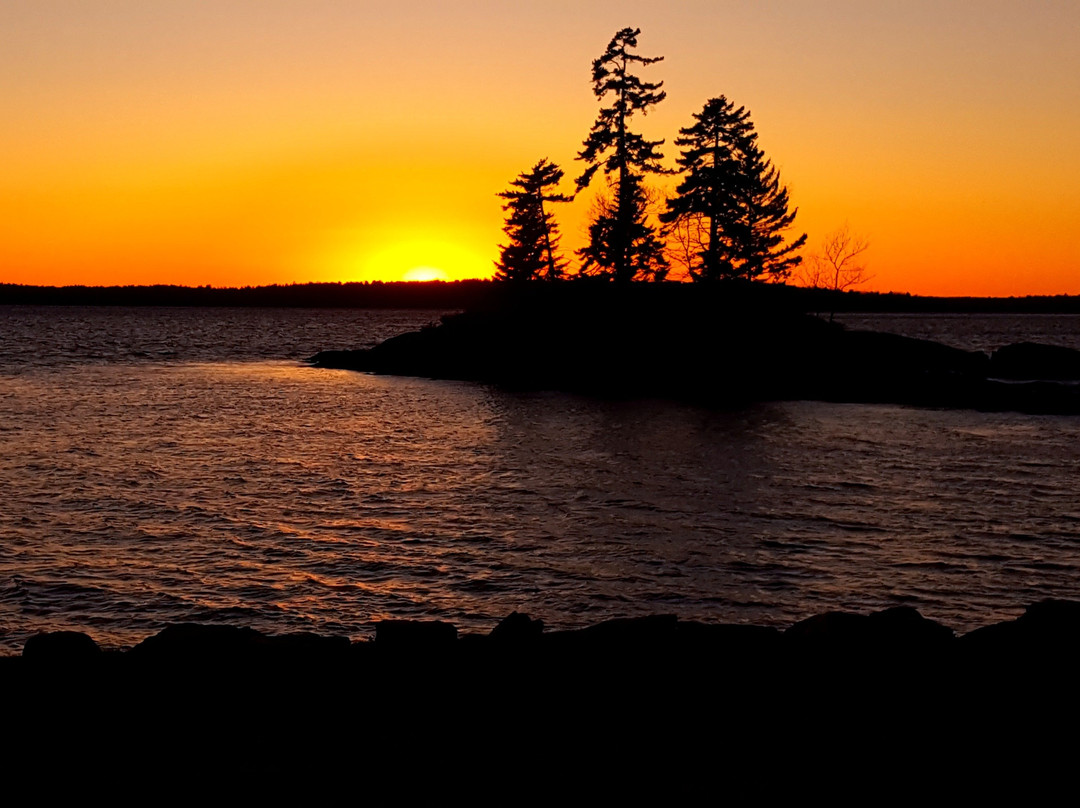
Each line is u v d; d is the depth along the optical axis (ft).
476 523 85.51
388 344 287.69
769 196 276.82
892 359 222.69
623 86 236.63
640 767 30.12
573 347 248.73
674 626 40.47
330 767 30.40
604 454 126.72
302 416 168.25
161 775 30.04
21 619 58.23
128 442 133.18
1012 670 35.65
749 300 249.55
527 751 31.24
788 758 30.53
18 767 30.58
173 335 501.56
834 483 105.50
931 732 31.86
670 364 229.66
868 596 64.80
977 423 157.58
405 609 61.57
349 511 90.38
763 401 194.29
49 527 81.66
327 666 37.73
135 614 59.67
